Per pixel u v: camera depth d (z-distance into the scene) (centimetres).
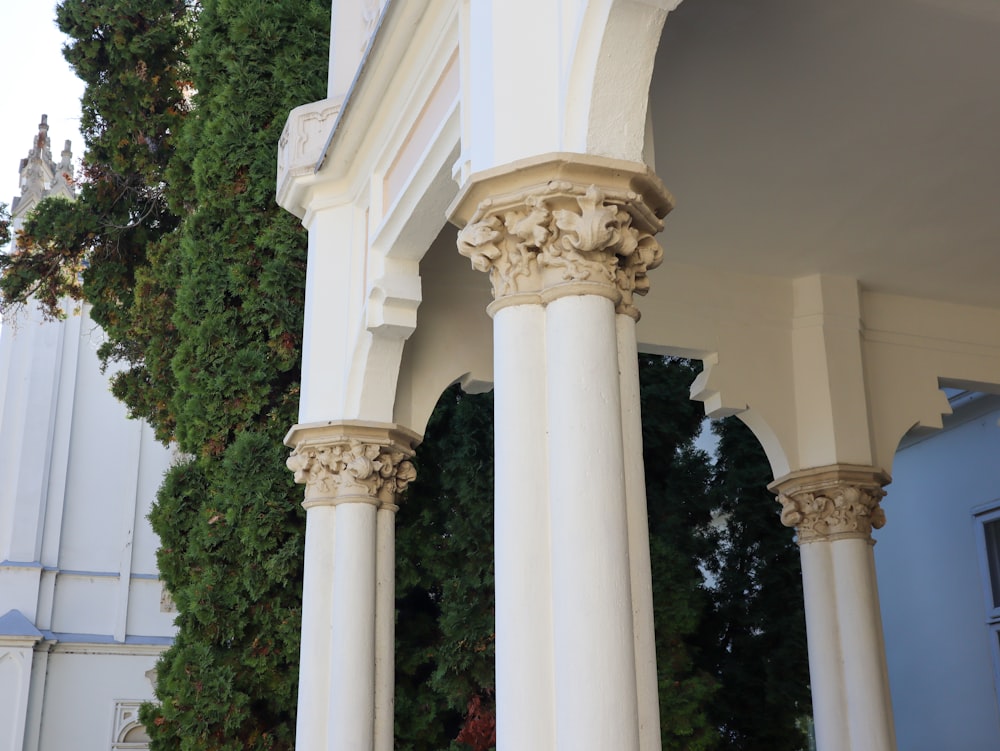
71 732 1507
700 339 639
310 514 552
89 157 1089
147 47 1047
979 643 901
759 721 824
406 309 532
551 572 311
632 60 338
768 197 575
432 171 470
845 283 661
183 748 656
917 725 983
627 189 336
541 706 302
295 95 777
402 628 738
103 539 1628
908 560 1008
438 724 723
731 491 864
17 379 1655
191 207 876
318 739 517
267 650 681
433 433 764
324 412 558
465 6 416
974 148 530
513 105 353
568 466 310
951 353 685
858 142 526
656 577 769
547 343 330
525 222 334
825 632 612
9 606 1530
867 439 639
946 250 629
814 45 457
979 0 425
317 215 591
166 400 937
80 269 1132
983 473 911
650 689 306
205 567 689
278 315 736
